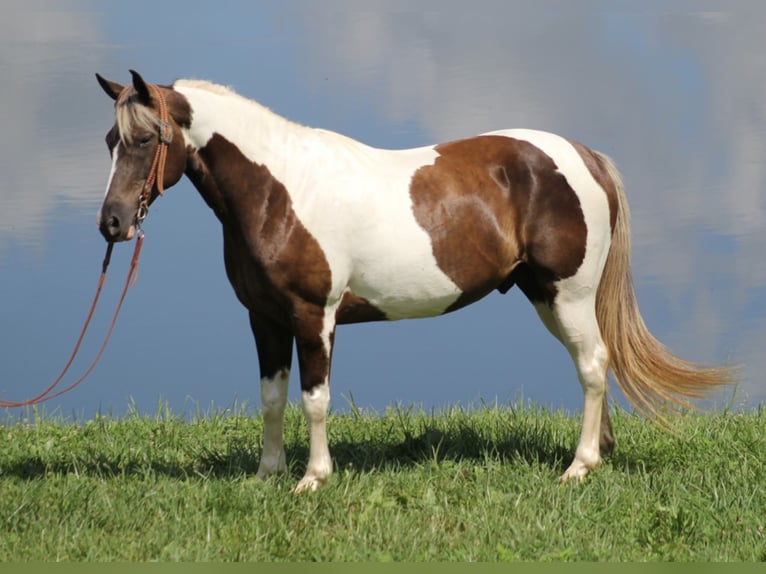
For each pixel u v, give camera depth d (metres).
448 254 10.75
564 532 9.84
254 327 11.02
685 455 11.84
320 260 10.34
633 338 11.58
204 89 10.38
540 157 11.09
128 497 10.43
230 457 11.89
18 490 10.62
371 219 10.47
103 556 9.16
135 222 10.08
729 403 14.11
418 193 10.70
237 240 10.48
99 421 13.69
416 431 12.92
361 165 10.64
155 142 9.98
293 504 10.20
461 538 9.73
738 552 9.45
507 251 11.08
